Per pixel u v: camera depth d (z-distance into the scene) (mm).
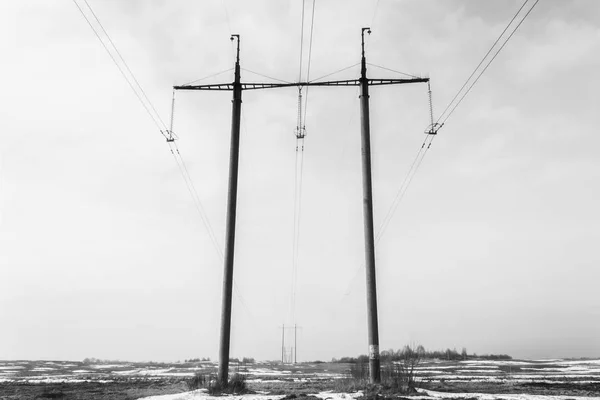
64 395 25422
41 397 24500
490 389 27297
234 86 31484
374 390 25125
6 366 77438
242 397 23859
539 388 27969
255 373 58000
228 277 28375
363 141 29359
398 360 27969
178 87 31516
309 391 27266
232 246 28891
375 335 26438
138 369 69000
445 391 25984
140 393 26469
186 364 93000
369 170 28812
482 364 74500
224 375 26969
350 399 21875
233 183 29812
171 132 31078
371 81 30359
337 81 30969
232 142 30562
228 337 27625
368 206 28156
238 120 31109
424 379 37656
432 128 28938
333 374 54719
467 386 29656
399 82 30125
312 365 92875
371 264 27312
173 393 26406
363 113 29891
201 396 24516
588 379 36562
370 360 26234
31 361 99812
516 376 42000
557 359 96625
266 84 31641
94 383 35875
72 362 98500
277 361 125250
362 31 31031
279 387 31016
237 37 32219
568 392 25188
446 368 61969
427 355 92500
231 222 29188
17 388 30938
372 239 27688
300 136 31328
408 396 22922
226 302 28000
